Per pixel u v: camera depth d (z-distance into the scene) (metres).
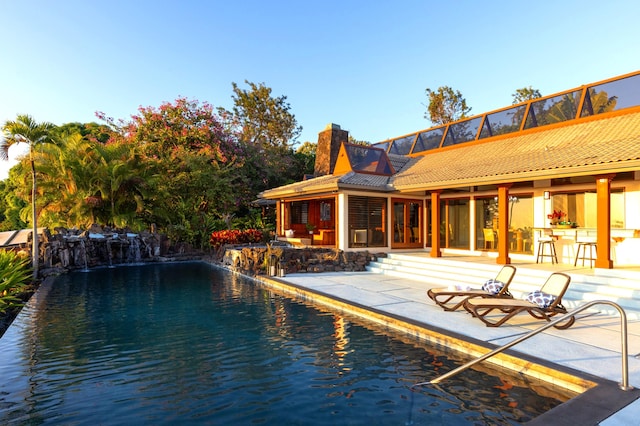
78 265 19.25
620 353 5.98
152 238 23.03
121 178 23.77
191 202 27.84
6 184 39.75
